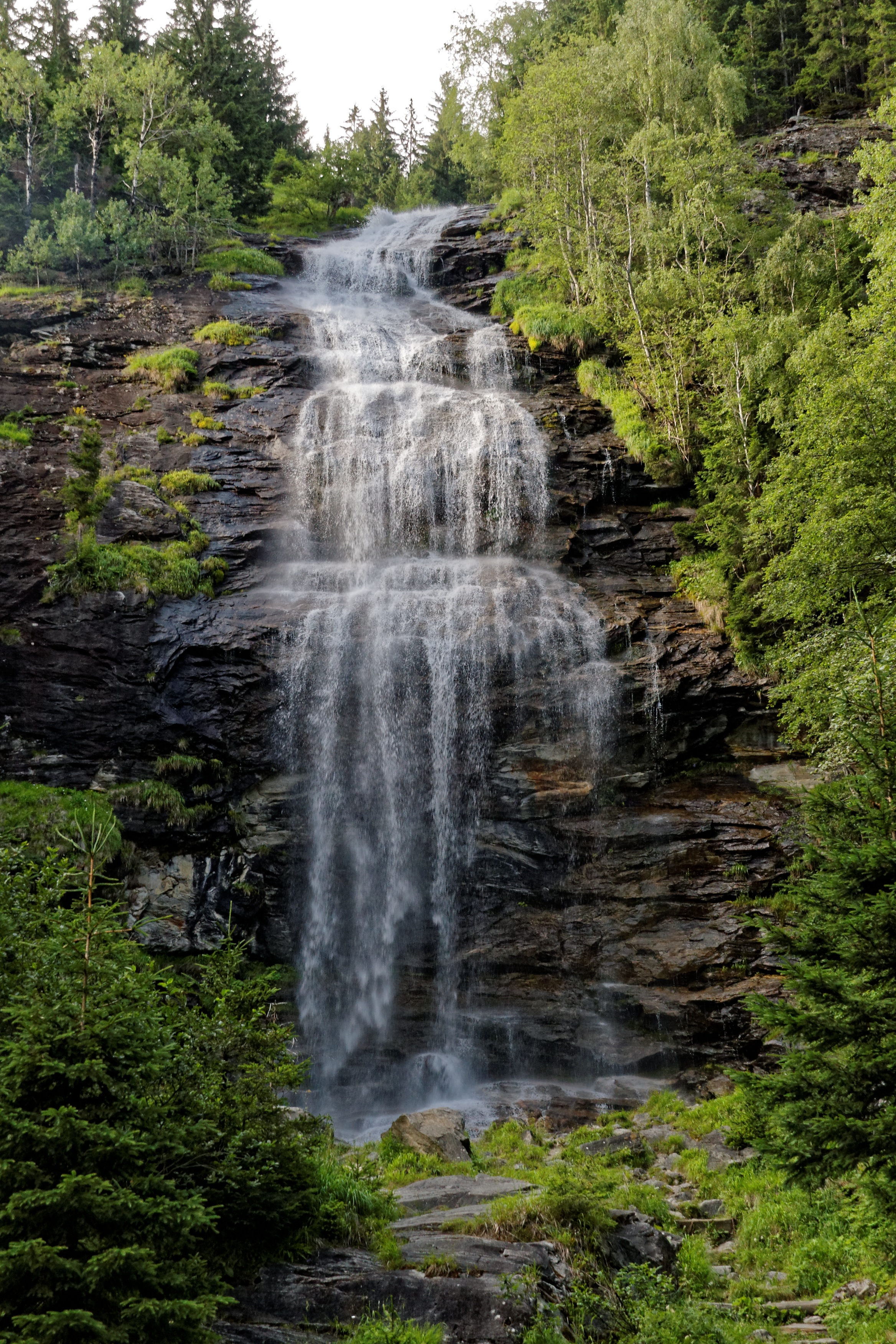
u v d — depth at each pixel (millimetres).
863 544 22078
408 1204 11852
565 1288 9586
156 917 22094
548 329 39750
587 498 32438
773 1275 11453
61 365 35469
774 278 36344
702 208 39344
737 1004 20469
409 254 50594
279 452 32594
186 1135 7953
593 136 46062
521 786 24828
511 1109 18672
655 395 35219
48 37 66688
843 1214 12125
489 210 57906
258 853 23500
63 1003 7441
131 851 22469
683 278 37062
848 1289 10672
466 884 24156
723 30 67750
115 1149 7000
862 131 53938
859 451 22391
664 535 31844
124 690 24344
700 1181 14492
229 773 24359
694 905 22516
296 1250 9336
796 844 22766
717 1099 17891
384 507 31547
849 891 9508
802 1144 8719
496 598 27594
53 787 22891
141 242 46906
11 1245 6223
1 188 49906
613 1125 17672
